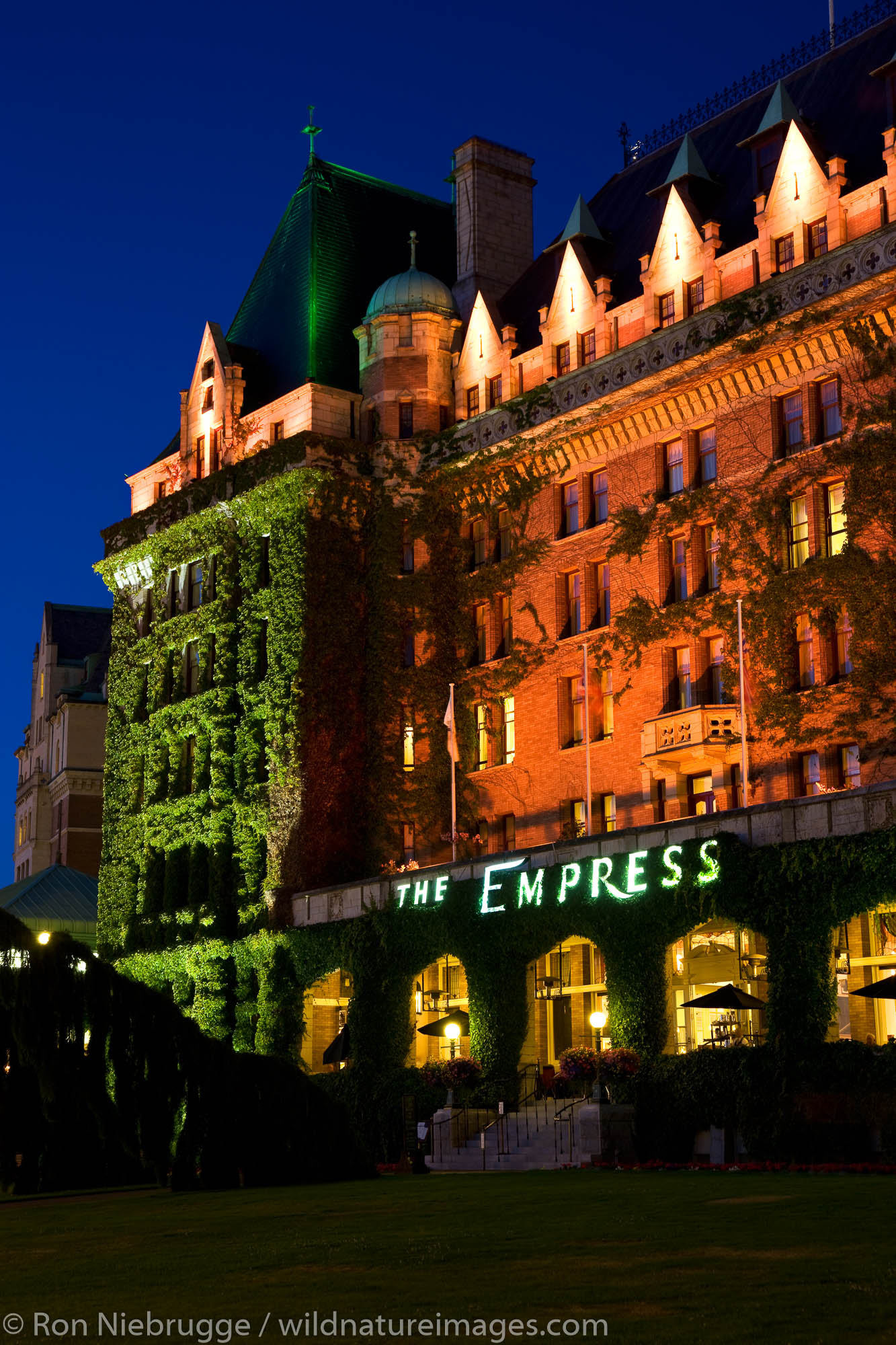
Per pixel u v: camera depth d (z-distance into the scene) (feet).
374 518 206.90
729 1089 130.52
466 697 197.57
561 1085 147.54
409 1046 171.32
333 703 200.85
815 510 158.61
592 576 185.37
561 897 153.07
